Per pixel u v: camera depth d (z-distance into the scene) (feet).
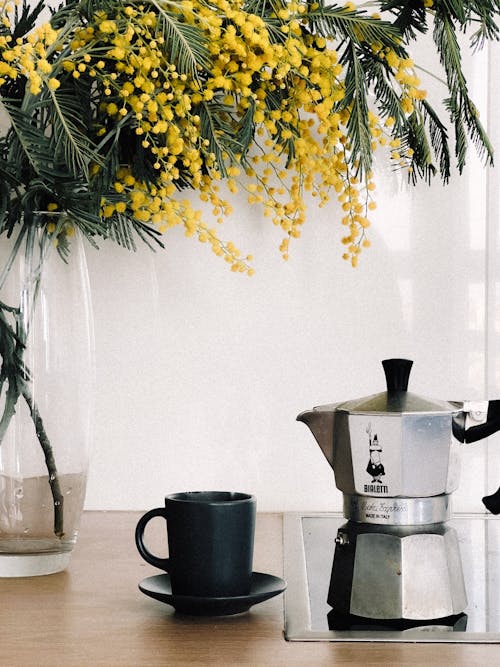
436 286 4.54
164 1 3.34
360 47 3.77
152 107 3.29
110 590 3.15
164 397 4.59
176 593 2.89
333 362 4.56
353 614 2.97
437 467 3.08
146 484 4.60
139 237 4.57
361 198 4.53
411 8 3.85
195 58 3.28
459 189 4.53
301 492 4.57
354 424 3.10
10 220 3.30
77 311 3.41
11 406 3.29
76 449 3.39
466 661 2.42
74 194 3.33
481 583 3.36
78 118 3.50
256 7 3.54
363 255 4.55
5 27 3.59
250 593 2.93
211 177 3.94
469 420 3.31
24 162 3.42
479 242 4.53
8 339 3.30
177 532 2.85
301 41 3.58
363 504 3.10
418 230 4.54
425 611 2.93
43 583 3.24
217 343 4.58
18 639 2.60
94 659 2.42
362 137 3.59
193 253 4.57
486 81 4.53
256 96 3.56
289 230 4.08
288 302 4.56
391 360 3.30
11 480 3.30
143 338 4.59
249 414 4.58
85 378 3.43
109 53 3.33
